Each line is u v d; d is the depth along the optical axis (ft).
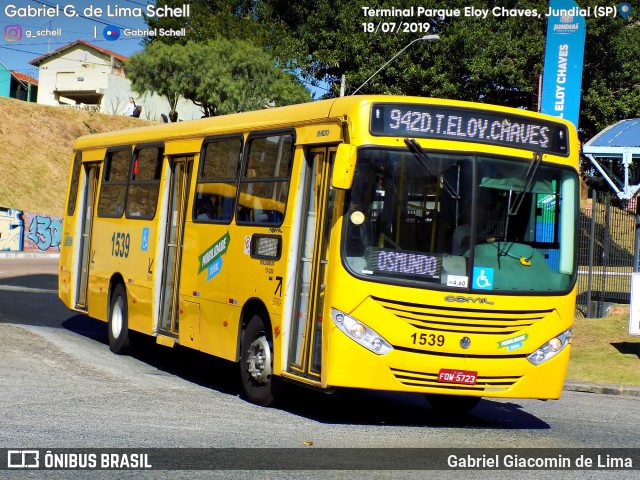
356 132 29.71
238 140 37.22
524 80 121.08
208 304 37.81
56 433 27.30
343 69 133.28
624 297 63.98
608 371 48.55
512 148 31.14
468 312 29.81
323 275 30.68
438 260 29.71
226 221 36.99
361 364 29.12
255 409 33.40
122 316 46.44
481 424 34.01
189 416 31.09
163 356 47.85
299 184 32.40
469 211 30.14
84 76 225.35
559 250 31.68
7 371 38.65
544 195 31.50
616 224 64.95
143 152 45.78
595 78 120.78
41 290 78.28
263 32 185.57
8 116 177.06
